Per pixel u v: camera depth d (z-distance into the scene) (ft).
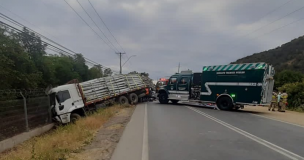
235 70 51.83
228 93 52.44
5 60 38.65
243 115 43.83
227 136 24.31
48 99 44.29
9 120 30.63
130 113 45.19
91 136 24.36
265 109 60.13
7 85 39.96
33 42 62.39
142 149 19.24
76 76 101.24
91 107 56.85
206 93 56.80
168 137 23.73
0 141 26.58
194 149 19.25
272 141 22.24
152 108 55.62
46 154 17.48
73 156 17.24
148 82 79.36
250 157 17.16
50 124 42.63
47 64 67.92
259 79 48.19
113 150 18.93
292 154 18.01
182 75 65.00
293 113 50.11
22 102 33.78
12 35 47.14
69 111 46.62
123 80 66.18
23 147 26.17
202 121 34.71
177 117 39.11
